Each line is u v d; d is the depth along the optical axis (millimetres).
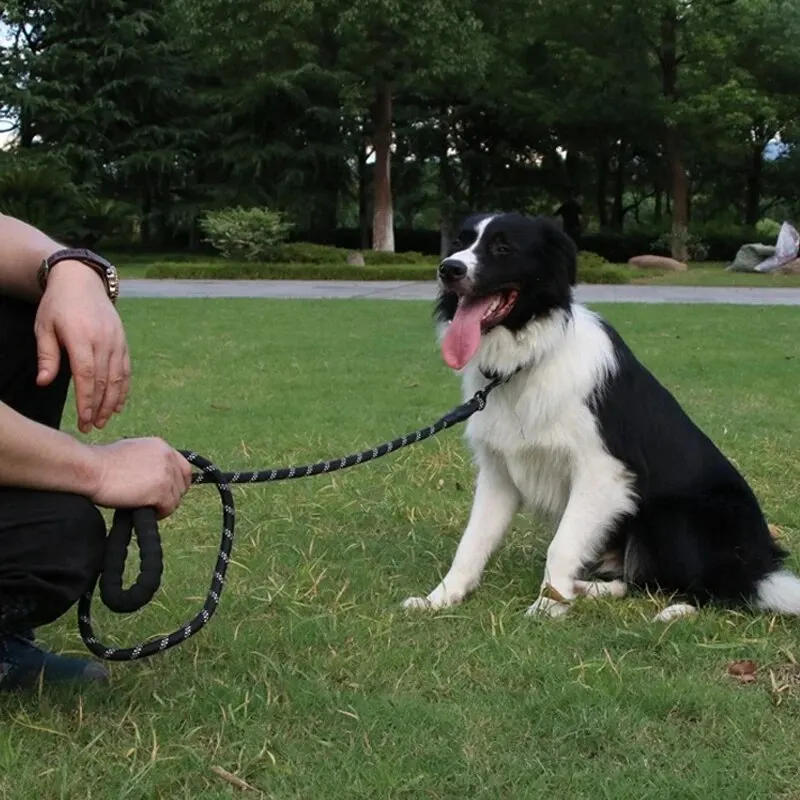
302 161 34438
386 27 28031
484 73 29781
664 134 34531
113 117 33156
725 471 3881
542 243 3744
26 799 2223
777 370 9445
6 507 2139
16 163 30547
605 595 3736
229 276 24938
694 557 3656
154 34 33844
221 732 2531
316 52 29812
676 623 3348
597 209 42750
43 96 32750
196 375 8977
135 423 6738
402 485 5191
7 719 2576
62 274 2334
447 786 2318
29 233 2488
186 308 15492
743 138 34875
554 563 3699
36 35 34750
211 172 35938
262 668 2910
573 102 33031
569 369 3672
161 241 36500
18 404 2555
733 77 31406
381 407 7461
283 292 20141
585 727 2566
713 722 2641
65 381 2625
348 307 16016
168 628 3203
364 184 37719
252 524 4480
